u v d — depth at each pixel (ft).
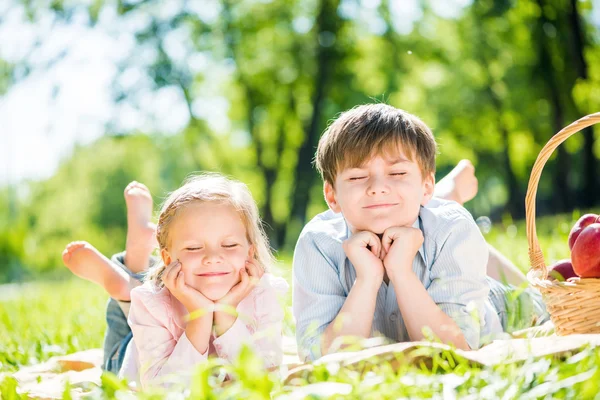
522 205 77.10
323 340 9.07
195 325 8.80
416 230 9.23
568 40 63.52
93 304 22.58
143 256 12.30
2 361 12.54
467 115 73.92
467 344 9.09
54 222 117.39
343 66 73.36
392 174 9.32
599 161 70.03
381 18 73.56
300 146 76.28
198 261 8.96
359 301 9.04
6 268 114.83
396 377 6.73
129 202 12.62
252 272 9.25
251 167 82.84
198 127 77.25
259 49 75.25
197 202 9.19
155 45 72.95
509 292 11.55
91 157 108.27
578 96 64.23
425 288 9.62
